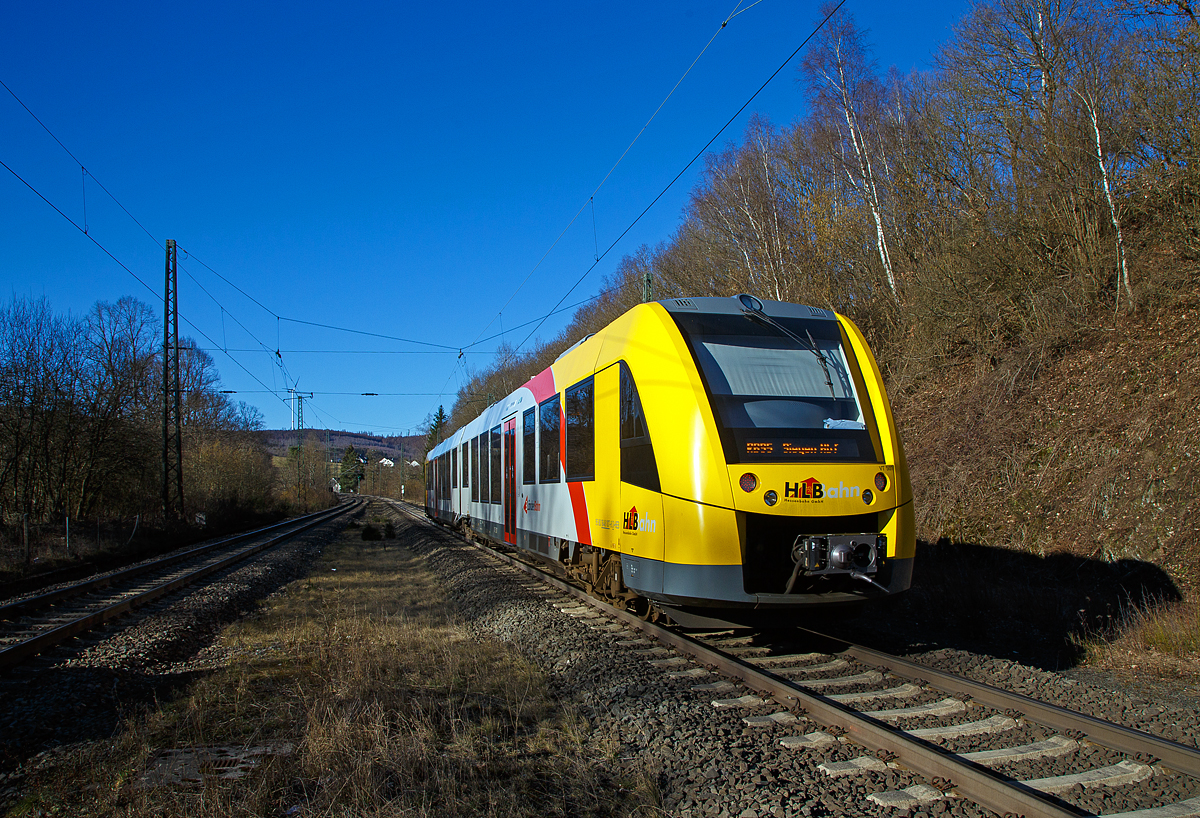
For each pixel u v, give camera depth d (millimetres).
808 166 29891
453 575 14930
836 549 6543
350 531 34219
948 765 4176
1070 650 7820
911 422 17109
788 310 8062
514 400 14438
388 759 4672
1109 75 16703
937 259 19953
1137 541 10250
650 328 7738
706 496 6648
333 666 7414
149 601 11977
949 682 5906
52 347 26859
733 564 6574
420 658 7688
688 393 6996
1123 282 15062
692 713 5422
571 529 10062
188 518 33406
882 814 3904
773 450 6750
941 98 23500
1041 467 12820
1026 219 17328
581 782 4457
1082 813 3896
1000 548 12141
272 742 5402
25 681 7184
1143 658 7152
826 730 5016
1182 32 14836
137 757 5094
